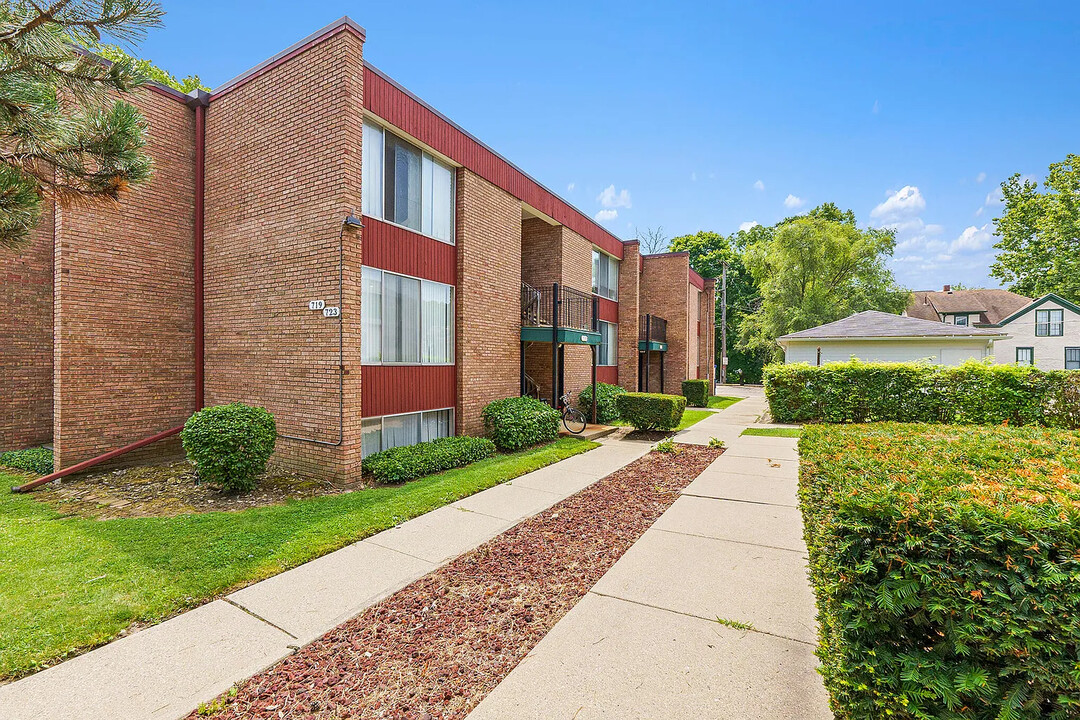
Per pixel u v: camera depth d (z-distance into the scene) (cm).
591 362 1523
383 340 803
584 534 489
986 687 180
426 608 348
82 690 260
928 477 239
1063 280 2886
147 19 352
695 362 2441
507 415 955
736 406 1956
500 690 257
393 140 829
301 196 728
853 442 353
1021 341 2619
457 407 959
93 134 387
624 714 237
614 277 1809
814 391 1312
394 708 246
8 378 889
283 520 525
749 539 468
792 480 698
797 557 425
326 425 702
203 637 311
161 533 487
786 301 3080
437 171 924
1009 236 3225
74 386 729
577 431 1156
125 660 287
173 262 827
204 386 847
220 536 479
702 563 413
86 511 579
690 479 707
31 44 344
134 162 402
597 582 381
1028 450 313
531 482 694
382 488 671
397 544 467
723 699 247
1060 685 170
